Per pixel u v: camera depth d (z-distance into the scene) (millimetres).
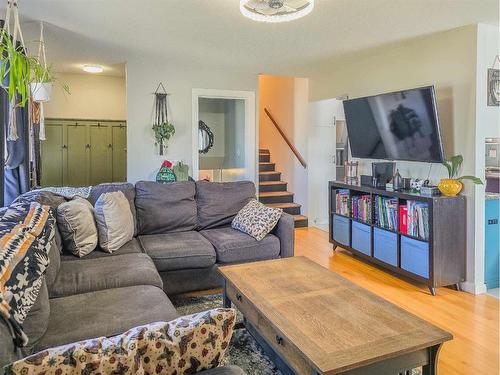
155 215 3494
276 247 3379
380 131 4031
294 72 5383
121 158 5977
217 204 3766
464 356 2314
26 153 3393
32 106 3889
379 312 1883
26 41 3762
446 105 3525
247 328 2430
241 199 3881
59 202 2898
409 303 3131
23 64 2344
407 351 1565
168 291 3041
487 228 3412
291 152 6477
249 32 3500
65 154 5715
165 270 3006
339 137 6164
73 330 1642
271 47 4023
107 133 5891
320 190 6121
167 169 4895
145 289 2133
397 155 3891
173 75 5086
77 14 3020
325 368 1428
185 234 3463
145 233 3479
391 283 3586
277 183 6602
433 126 3381
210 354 1053
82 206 2791
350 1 2740
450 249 3324
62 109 5785
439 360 2270
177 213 3574
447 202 3289
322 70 5230
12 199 3301
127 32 3508
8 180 3289
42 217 2221
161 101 5059
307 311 1898
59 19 3139
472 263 3344
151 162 5086
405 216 3572
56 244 2438
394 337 1641
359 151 4445
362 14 3010
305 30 3414
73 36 3621
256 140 5633
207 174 5527
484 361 2260
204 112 5453
